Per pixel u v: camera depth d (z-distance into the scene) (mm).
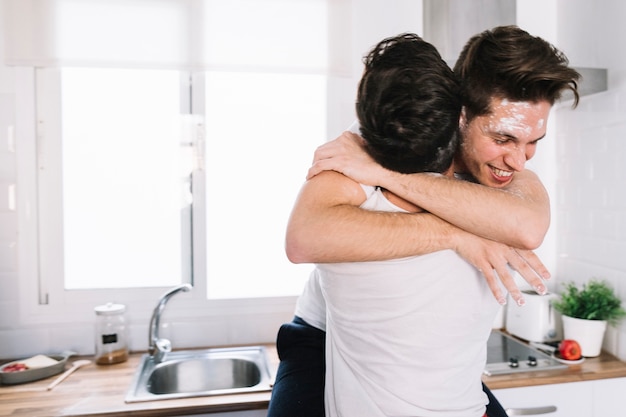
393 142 734
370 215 772
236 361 1843
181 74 1962
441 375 820
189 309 1978
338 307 848
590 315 1781
